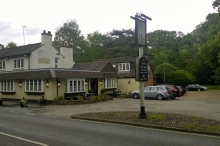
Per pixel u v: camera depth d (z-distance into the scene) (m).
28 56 29.48
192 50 59.06
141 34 12.79
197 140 8.34
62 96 23.19
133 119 12.27
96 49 60.97
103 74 30.45
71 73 24.53
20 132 9.72
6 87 28.12
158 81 50.12
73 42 53.12
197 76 58.44
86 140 8.34
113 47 58.09
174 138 8.65
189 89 48.12
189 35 64.75
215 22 50.72
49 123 12.09
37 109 19.05
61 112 16.92
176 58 61.53
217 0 34.44
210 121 11.47
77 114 14.86
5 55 32.81
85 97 24.81
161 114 13.88
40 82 24.09
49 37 32.28
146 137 8.80
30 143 7.93
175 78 47.78
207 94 35.66
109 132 9.73
